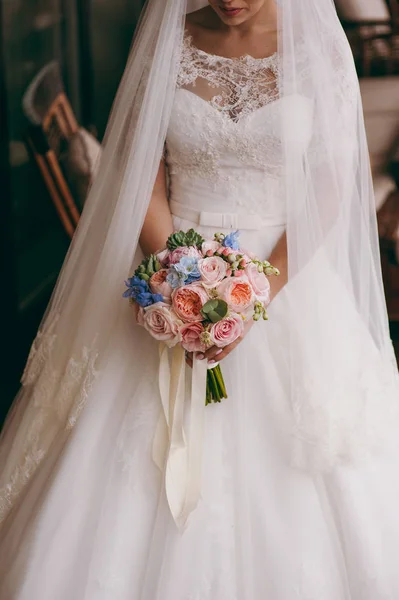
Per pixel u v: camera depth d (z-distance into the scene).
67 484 2.46
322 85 2.53
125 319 2.60
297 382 2.50
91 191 2.74
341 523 2.45
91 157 5.23
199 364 2.42
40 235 6.53
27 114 5.34
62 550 2.42
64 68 6.79
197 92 2.58
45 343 2.73
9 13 5.80
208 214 2.64
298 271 2.53
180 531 2.35
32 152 5.14
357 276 2.68
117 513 2.40
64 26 6.78
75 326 2.68
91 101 7.07
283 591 2.37
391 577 2.46
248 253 2.41
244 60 2.56
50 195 5.21
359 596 2.41
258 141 2.54
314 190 2.57
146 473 2.45
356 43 5.58
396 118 5.57
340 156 2.57
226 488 2.43
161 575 2.33
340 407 2.49
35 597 2.38
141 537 2.40
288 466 2.49
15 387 5.20
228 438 2.48
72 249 2.74
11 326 5.71
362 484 2.51
